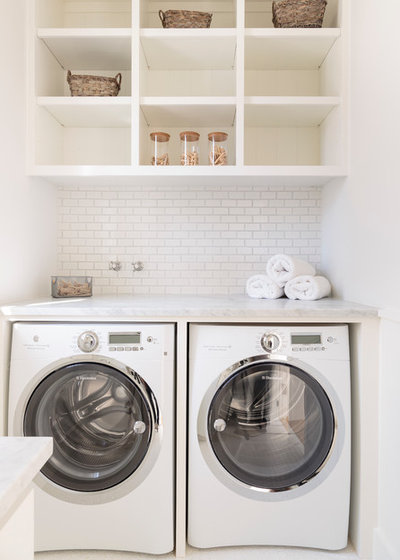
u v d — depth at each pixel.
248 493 1.62
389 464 1.52
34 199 2.09
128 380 1.60
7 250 1.80
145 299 2.02
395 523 1.47
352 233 1.91
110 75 2.39
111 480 1.61
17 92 1.90
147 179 2.15
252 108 2.08
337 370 1.60
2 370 1.63
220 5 2.35
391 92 1.54
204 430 1.60
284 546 1.68
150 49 2.10
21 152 1.94
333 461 1.61
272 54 2.18
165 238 2.41
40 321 1.66
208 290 2.41
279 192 2.40
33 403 1.62
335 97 1.99
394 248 1.51
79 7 2.37
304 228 2.40
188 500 1.64
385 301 1.58
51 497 1.61
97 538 1.61
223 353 1.61
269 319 1.62
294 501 1.62
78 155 2.39
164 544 1.59
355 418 1.67
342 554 1.63
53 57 2.20
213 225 2.41
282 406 1.63
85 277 2.17
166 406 1.60
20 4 1.92
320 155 2.33
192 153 2.09
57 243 2.40
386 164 1.58
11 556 0.55
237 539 1.62
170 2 2.35
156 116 2.19
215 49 2.10
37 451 0.56
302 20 2.01
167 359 1.60
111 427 1.63
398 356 1.46
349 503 1.65
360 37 1.83
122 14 2.37
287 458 1.63
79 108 2.08
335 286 2.15
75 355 1.60
